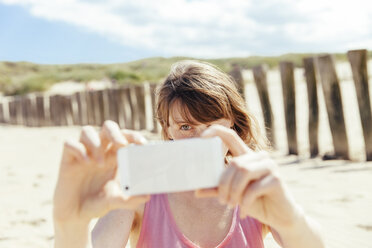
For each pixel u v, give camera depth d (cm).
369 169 431
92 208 90
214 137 87
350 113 891
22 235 315
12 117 1678
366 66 462
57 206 90
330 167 458
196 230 135
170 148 86
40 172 567
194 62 152
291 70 547
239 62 4144
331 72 492
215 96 142
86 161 83
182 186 86
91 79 3625
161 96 149
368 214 300
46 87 3303
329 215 304
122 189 86
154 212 137
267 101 594
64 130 1212
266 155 87
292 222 92
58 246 94
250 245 134
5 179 529
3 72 5422
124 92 1021
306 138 693
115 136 86
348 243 253
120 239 131
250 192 84
